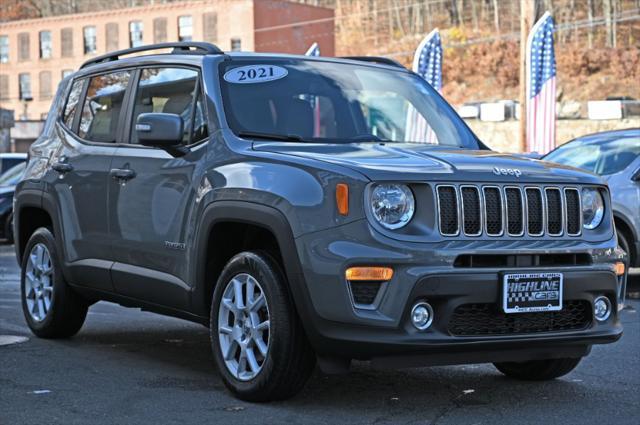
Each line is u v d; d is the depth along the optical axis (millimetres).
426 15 109312
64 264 7328
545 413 5438
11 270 13727
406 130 6613
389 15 109875
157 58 6902
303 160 5418
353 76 6793
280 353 5340
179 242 6109
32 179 7785
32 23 83562
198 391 5887
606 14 92938
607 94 73500
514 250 5277
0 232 18000
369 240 5047
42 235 7676
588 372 6609
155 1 125938
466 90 79125
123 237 6664
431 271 5055
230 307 5672
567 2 99188
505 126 45156
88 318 8867
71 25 81562
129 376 6340
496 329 5324
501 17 105812
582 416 5375
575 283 5461
